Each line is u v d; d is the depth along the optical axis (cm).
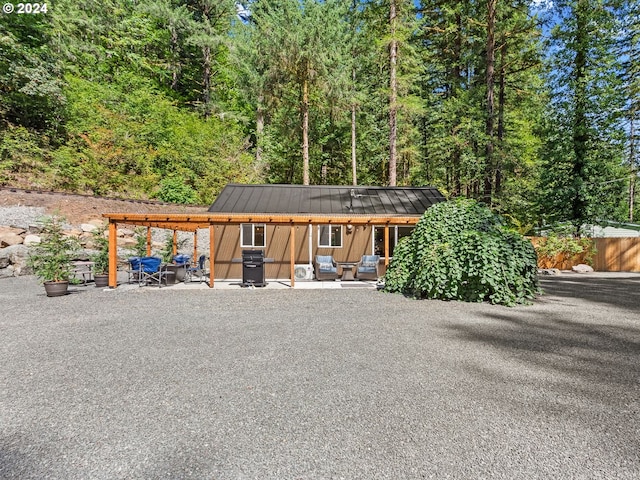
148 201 1666
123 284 1052
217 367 383
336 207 1293
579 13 1656
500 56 1791
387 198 1388
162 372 368
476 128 1669
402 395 315
